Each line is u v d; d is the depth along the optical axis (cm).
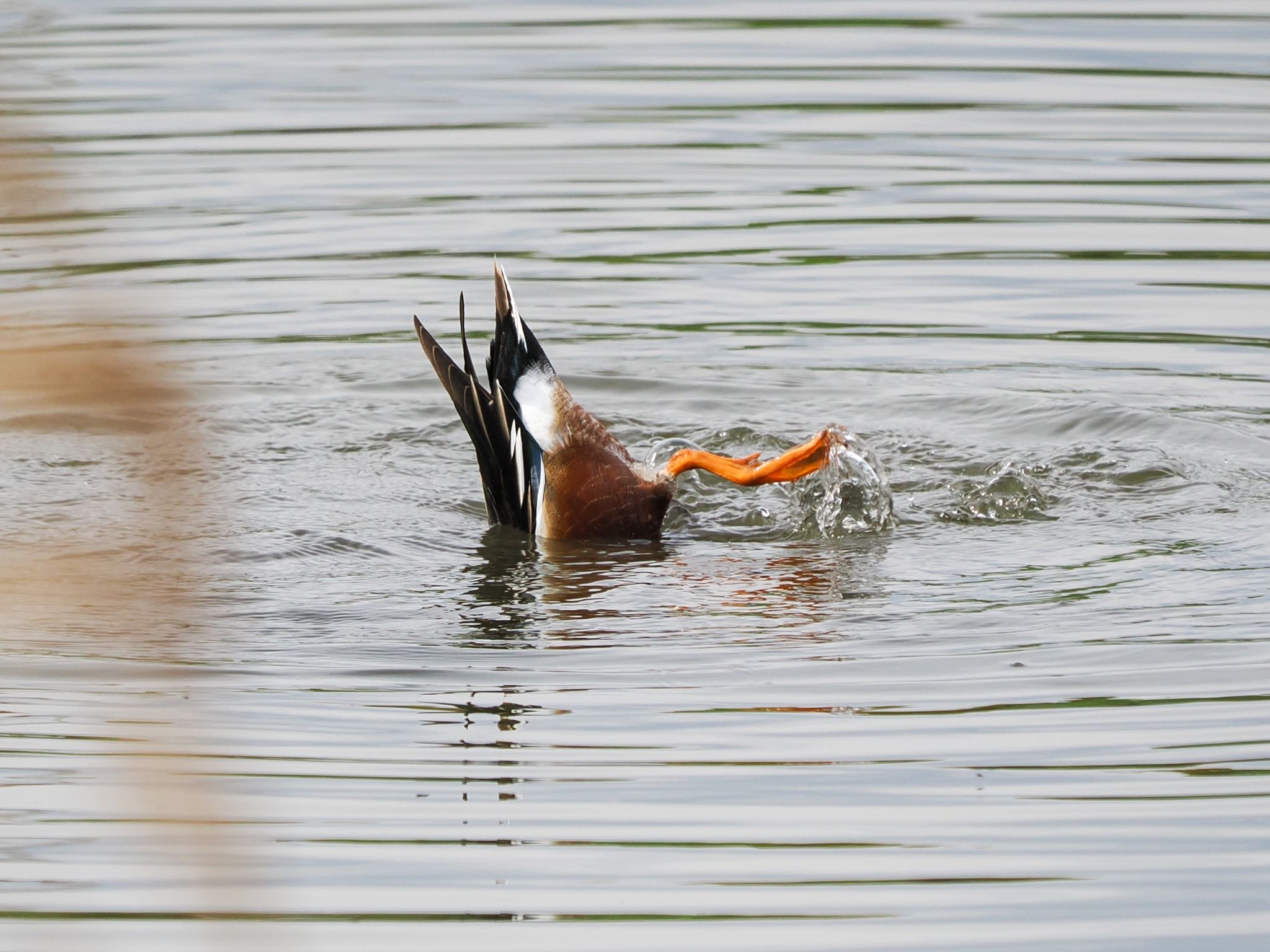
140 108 2538
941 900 760
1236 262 2002
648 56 2805
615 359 1786
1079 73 2673
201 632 1106
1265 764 891
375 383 1745
